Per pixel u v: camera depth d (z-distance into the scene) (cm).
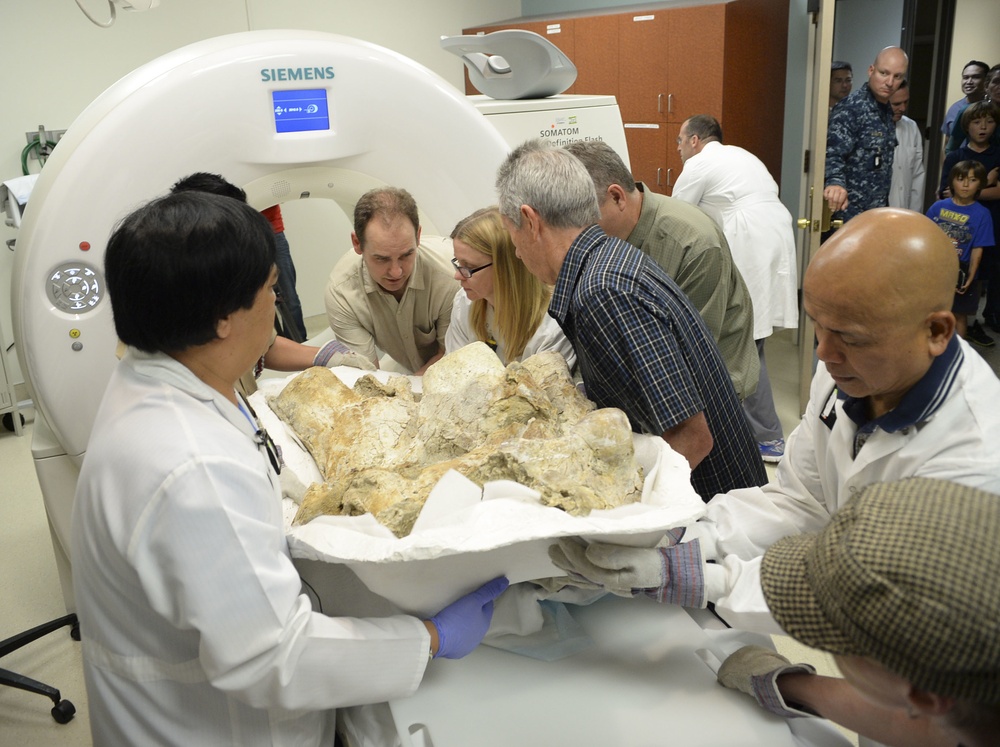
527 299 167
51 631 235
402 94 195
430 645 101
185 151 174
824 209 340
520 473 103
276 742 104
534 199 142
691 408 133
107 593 99
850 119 366
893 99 383
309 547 99
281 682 93
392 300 204
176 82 171
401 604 105
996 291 420
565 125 254
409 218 185
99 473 94
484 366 129
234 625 90
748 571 112
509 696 110
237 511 91
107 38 403
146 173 171
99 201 167
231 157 180
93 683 106
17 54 381
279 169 189
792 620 64
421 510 99
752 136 432
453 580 103
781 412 392
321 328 484
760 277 345
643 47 422
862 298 96
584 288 136
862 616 57
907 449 107
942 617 53
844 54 420
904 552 55
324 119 189
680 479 108
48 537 301
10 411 378
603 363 137
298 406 135
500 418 116
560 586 115
